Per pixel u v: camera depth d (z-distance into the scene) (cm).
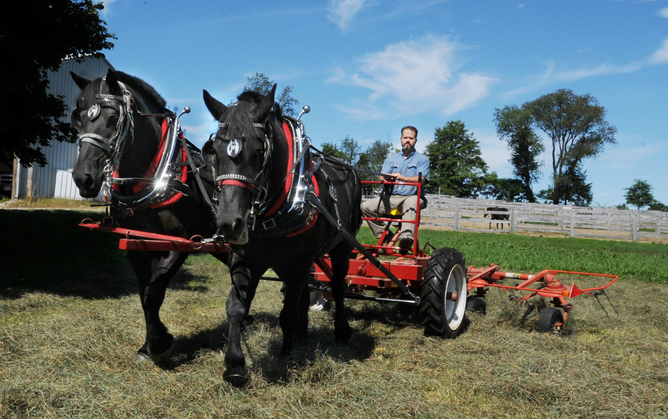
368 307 651
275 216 323
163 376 350
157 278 367
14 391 312
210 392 327
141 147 365
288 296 373
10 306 555
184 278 803
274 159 321
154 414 298
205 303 633
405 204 579
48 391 316
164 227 376
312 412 301
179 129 396
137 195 361
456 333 500
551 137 6856
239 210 278
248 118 289
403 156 631
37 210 1692
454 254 506
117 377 348
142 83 384
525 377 362
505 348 446
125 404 305
